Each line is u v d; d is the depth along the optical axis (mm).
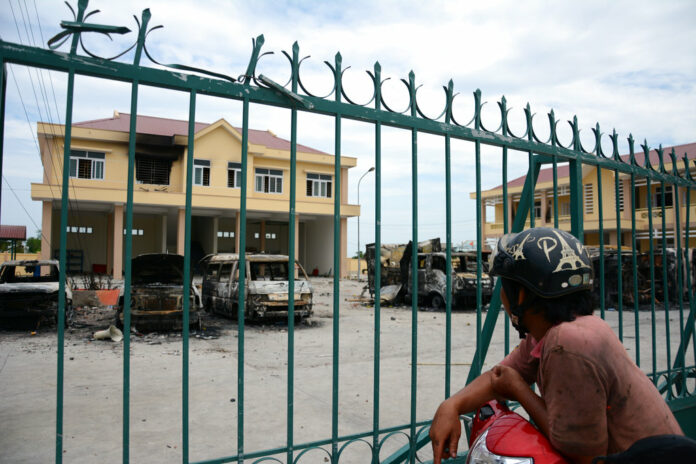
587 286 1229
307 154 29359
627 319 11258
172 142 25562
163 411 4340
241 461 1681
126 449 1522
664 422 1114
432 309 13578
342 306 14547
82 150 23641
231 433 3791
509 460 1128
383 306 14367
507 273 1292
